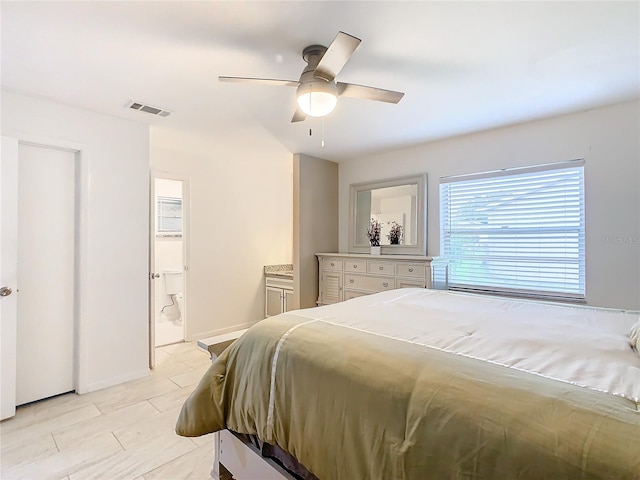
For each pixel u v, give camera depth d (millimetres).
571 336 1359
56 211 2650
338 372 1168
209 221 4359
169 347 3945
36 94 2439
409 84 2297
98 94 2447
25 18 1602
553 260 2959
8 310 2312
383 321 1580
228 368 1549
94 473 1783
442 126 3141
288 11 1562
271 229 5102
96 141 2793
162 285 5328
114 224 2891
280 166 4910
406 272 3496
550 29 1701
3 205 2307
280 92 2428
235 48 1870
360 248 4305
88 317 2746
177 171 4035
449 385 958
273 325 1530
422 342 1276
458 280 3527
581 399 833
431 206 3709
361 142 3654
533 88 2359
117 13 1573
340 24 1661
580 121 2801
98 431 2172
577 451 721
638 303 2564
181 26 1672
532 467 753
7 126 2385
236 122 3039
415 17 1609
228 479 1722
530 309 1927
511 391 886
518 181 3154
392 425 993
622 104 2615
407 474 922
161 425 2250
